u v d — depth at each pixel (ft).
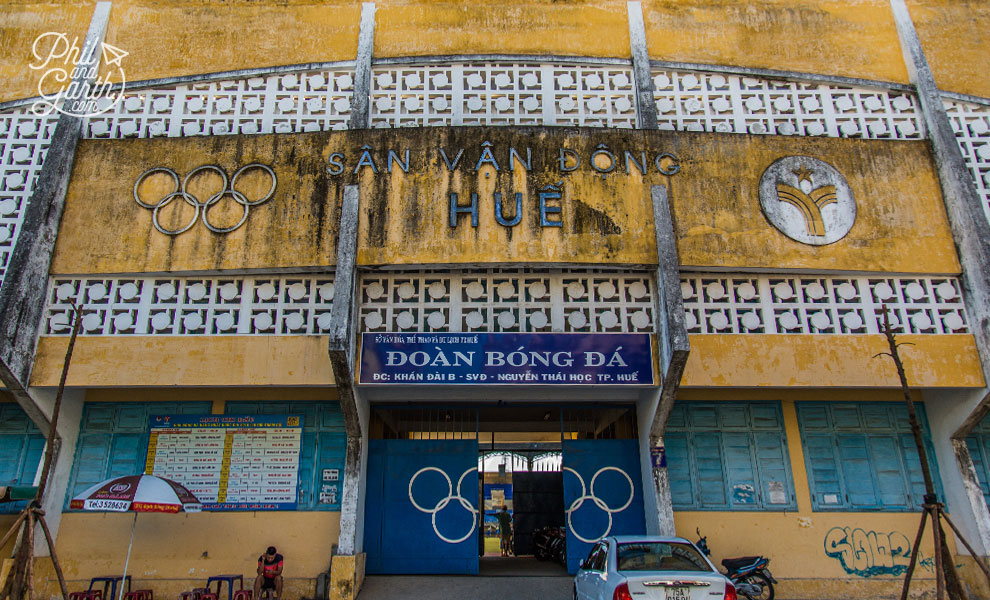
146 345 31.24
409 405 35.37
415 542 33.73
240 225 32.27
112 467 33.55
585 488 34.40
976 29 37.93
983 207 34.09
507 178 32.73
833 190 33.37
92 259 31.91
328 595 31.32
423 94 36.01
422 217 32.14
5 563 31.81
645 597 20.25
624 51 37.04
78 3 37.14
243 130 35.12
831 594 32.07
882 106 36.17
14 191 33.76
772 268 32.09
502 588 31.86
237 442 33.96
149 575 32.09
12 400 34.76
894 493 33.88
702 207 32.76
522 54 36.68
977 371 31.24
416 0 37.81
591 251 31.78
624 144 33.60
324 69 36.19
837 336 31.83
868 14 38.09
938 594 22.45
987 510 32.01
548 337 31.40
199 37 36.70
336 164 32.96
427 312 32.14
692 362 31.45
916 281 32.68
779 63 36.86
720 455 34.42
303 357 31.14
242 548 32.55
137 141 33.76
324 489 33.37
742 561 30.83
